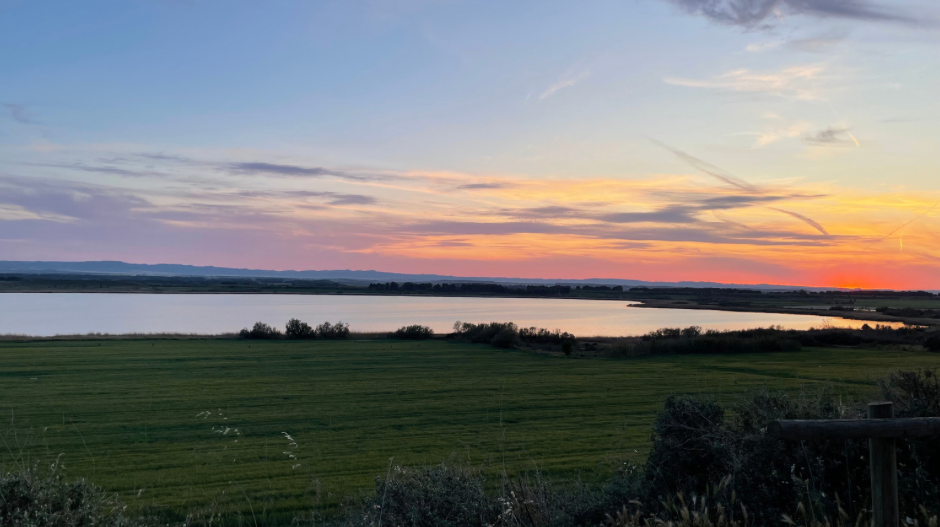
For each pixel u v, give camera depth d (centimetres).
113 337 7038
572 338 7256
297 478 1627
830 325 9756
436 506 766
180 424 2506
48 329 9269
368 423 2570
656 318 12531
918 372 847
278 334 7706
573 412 2856
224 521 1244
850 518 602
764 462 706
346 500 1203
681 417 788
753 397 857
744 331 7081
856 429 434
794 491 660
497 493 865
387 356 5762
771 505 664
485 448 2033
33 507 621
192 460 1862
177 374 4206
